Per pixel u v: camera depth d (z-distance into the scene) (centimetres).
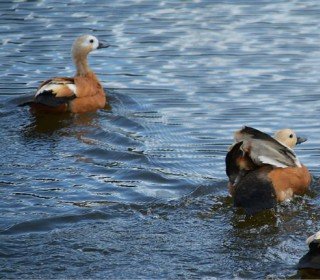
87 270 1155
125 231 1275
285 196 1377
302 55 2131
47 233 1262
